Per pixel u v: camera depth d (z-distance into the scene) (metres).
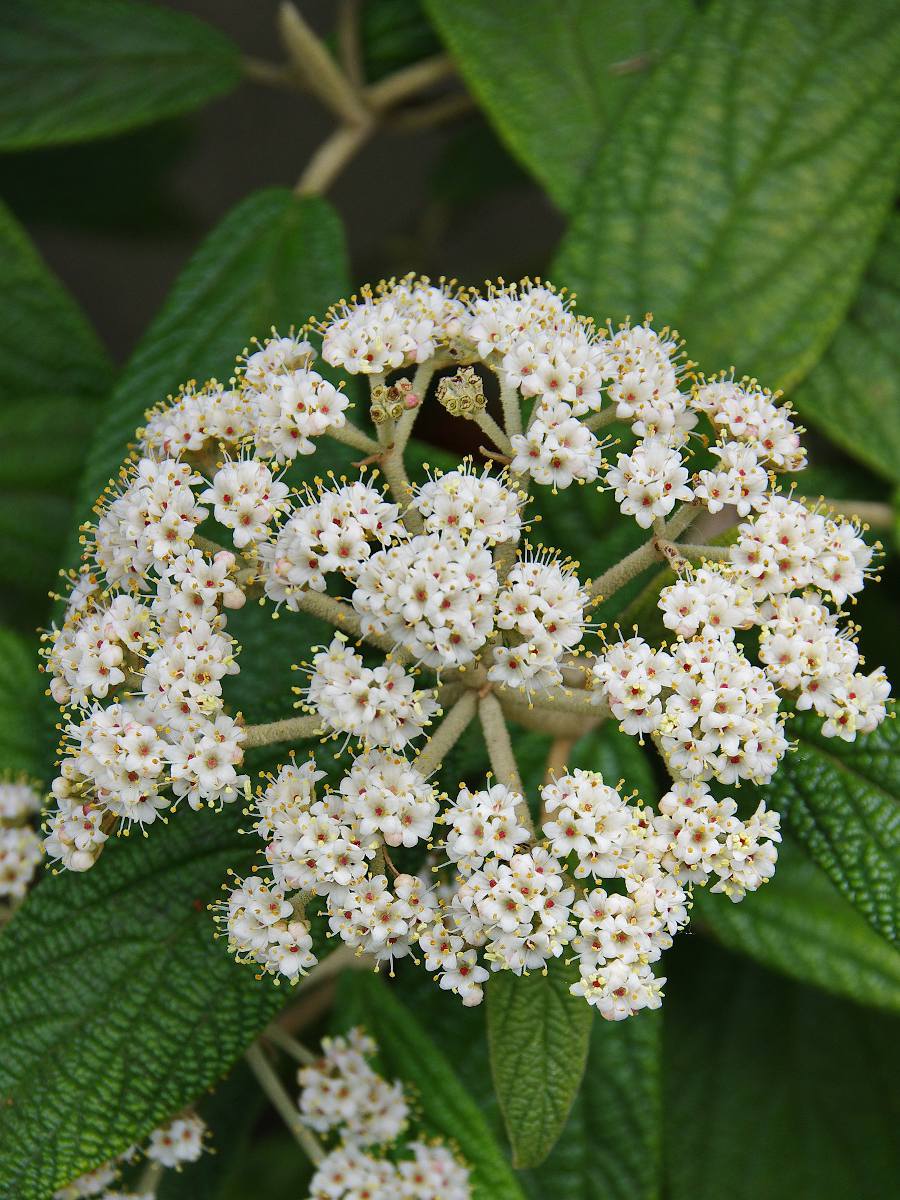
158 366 0.65
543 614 0.56
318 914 0.57
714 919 0.63
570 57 0.68
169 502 0.57
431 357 0.59
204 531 0.63
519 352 0.58
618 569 0.58
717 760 0.56
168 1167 0.62
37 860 0.62
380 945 0.56
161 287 1.02
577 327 0.59
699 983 0.68
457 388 0.57
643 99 0.66
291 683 0.62
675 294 0.65
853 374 0.66
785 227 0.66
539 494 0.65
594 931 0.55
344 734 0.60
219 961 0.59
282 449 0.58
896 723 0.59
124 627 0.57
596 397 0.58
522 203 0.97
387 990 0.62
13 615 0.70
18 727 0.64
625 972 0.55
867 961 0.62
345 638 0.56
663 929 0.56
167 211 0.86
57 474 0.69
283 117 0.98
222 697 0.62
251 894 0.56
